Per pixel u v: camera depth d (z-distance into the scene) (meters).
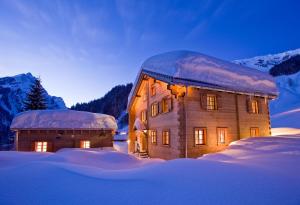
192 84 13.47
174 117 14.52
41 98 41.72
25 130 18.64
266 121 17.45
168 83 13.77
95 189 4.25
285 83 92.56
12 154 11.16
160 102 17.20
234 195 3.72
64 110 21.56
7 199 3.76
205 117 14.55
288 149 9.81
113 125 21.08
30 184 4.61
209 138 14.41
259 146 11.72
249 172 5.18
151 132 19.36
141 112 22.70
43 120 19.38
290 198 3.63
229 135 15.25
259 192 3.87
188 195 3.75
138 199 3.67
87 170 6.24
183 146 13.48
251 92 15.95
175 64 13.91
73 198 3.79
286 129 24.08
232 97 16.03
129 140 24.14
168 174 4.93
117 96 123.81
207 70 14.94
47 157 9.68
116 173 5.76
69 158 9.64
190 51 15.96
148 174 5.08
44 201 3.67
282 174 5.26
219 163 6.07
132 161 11.91
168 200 3.58
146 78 20.25
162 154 16.38
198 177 4.67
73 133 19.72
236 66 17.91
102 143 20.48
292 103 69.81
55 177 5.12
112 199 3.71
